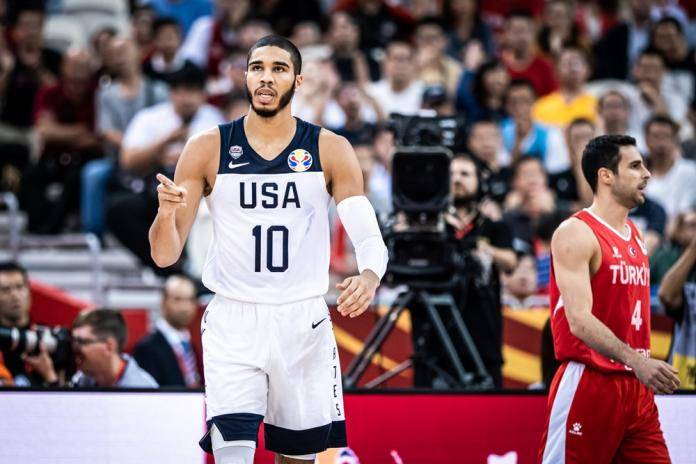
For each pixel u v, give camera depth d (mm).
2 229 21828
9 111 23172
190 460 10883
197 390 10969
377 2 25344
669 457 10664
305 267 9234
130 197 19328
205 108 20750
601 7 27703
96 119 22031
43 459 10820
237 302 9195
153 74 23109
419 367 13086
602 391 10133
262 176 9234
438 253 12828
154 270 19266
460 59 25016
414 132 13281
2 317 13602
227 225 9234
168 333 15094
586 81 24188
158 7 26531
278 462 9531
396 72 22125
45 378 12273
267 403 9352
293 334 9156
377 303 14727
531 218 17969
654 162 20266
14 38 24859
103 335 12570
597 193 10453
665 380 9617
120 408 10914
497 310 13625
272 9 25844
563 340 10320
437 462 11102
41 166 21500
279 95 9219
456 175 13805
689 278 12484
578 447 10188
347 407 11109
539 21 27000
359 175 9367
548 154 21219
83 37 27016
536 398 11195
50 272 20766
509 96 21359
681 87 24609
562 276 10109
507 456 11141
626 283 10281
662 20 24828
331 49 23297
